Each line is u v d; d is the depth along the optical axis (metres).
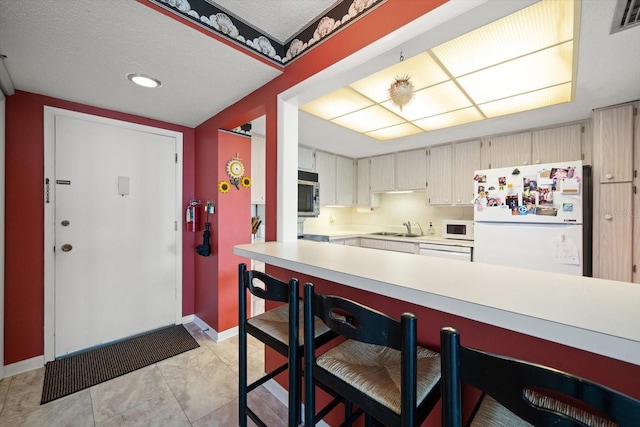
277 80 1.77
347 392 0.83
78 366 2.00
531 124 2.79
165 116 2.48
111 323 2.34
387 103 2.26
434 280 0.91
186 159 2.78
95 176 2.24
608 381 0.71
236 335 2.55
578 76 1.79
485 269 1.08
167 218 2.65
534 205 2.44
